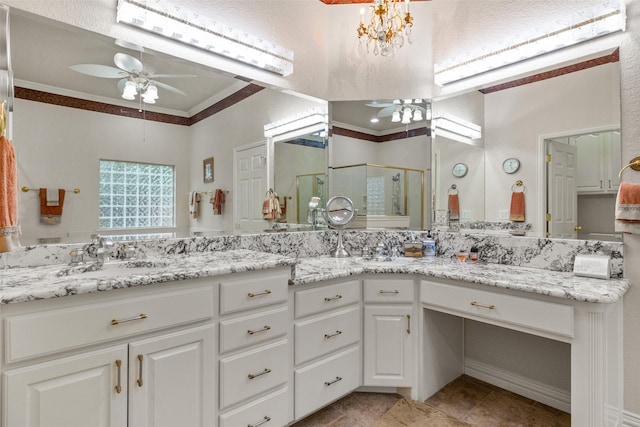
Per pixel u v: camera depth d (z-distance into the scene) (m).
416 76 2.46
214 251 1.97
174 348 1.30
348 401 2.00
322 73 2.54
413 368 1.98
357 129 2.58
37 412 1.04
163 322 1.27
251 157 2.19
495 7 2.15
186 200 1.93
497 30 2.14
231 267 1.43
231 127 2.10
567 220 1.86
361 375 1.99
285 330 1.64
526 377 2.06
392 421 1.82
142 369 1.22
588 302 1.38
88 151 1.62
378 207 2.58
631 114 1.67
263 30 2.22
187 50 1.87
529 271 1.84
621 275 1.66
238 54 2.01
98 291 1.13
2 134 1.22
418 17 2.46
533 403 1.99
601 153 1.76
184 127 1.92
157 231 1.83
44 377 1.04
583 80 1.83
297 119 2.42
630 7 1.67
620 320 1.63
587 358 1.40
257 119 2.22
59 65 1.54
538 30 1.91
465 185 2.30
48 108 1.52
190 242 1.90
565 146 1.89
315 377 1.76
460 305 1.78
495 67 2.12
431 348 2.04
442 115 2.41
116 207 1.70
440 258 2.30
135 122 1.76
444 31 2.38
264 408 1.55
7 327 0.99
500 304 1.64
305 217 2.47
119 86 1.71
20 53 1.45
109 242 1.55
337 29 2.56
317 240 2.44
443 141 2.40
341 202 2.41
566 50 1.88
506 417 1.86
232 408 1.45
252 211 2.20
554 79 1.93
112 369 1.16
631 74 1.67
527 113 2.03
